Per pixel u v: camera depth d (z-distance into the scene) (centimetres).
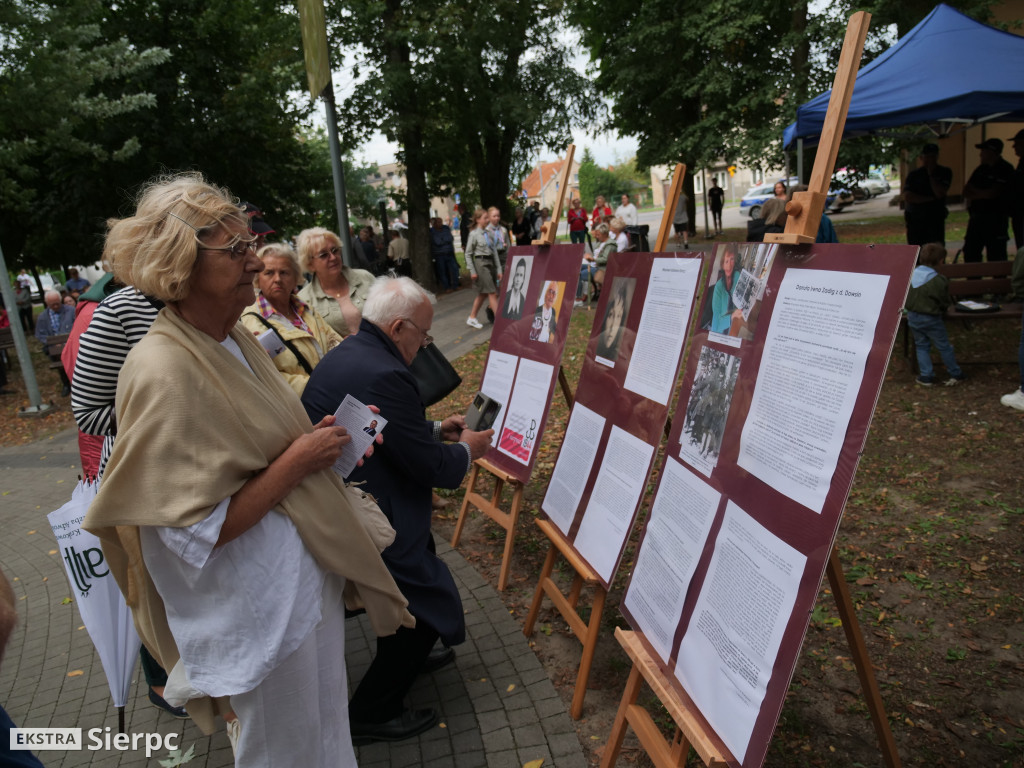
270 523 176
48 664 364
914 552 377
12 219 1819
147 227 164
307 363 349
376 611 203
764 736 167
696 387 233
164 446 155
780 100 1892
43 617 414
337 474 208
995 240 927
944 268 794
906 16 1616
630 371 290
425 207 1842
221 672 172
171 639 191
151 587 185
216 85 1828
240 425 166
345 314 431
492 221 1169
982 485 438
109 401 251
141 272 162
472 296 1645
